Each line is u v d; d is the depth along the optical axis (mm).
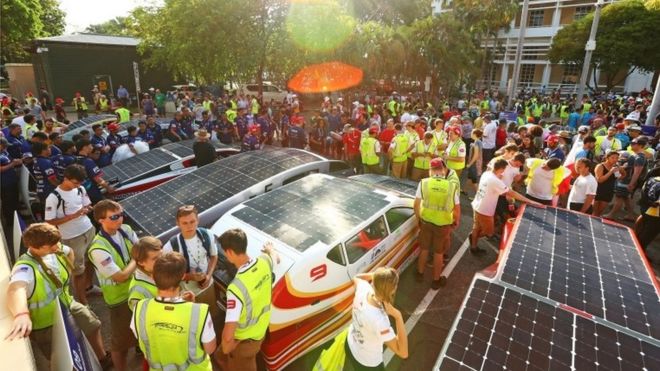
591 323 2865
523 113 18203
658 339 2736
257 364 3729
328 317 3939
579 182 6277
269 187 6070
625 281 3455
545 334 2750
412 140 8867
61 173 6691
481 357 2559
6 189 6945
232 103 16922
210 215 5336
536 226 4570
